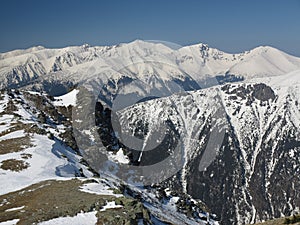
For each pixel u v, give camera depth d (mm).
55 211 42406
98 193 51062
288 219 41844
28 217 42219
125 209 43250
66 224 39469
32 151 76688
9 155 74375
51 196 50500
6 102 120438
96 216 41406
